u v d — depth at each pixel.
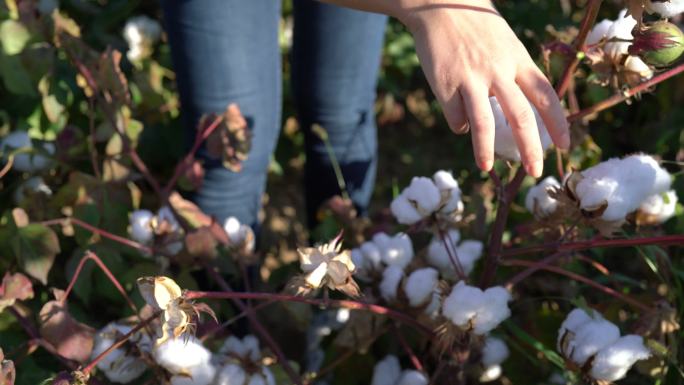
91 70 1.05
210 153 0.99
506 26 0.68
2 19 1.14
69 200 1.04
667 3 0.68
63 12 1.38
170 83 1.45
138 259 1.04
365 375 1.00
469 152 1.63
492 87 0.66
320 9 1.01
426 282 0.87
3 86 1.18
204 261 0.95
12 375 0.74
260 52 0.97
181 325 0.68
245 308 0.91
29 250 0.92
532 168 0.66
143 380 0.90
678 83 1.38
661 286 1.13
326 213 1.08
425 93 1.90
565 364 0.79
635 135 1.47
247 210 1.08
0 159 1.13
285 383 0.89
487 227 1.07
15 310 0.90
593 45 0.75
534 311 0.99
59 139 1.12
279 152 1.59
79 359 0.80
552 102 0.66
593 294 1.13
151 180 1.02
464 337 0.80
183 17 0.92
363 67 1.09
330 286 0.72
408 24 0.70
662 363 0.84
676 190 1.04
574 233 0.89
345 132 1.15
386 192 1.61
